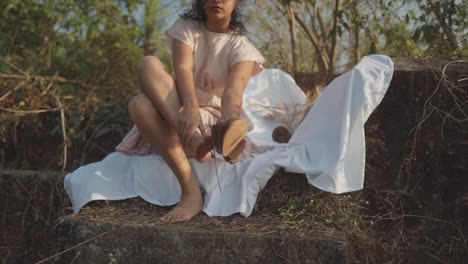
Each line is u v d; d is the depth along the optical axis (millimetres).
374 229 2584
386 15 4074
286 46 4625
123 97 3771
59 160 3420
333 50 4176
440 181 2582
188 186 2428
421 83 2600
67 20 4242
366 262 2502
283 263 2123
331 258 2090
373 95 2418
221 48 2645
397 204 2600
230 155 2244
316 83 3500
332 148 2441
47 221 2863
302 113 3070
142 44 4676
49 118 3521
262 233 2188
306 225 2271
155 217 2391
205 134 2312
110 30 4480
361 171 2342
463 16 3619
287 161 2453
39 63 4250
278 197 2486
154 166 2580
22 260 2904
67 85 4168
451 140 2572
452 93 2562
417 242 2576
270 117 3039
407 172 2604
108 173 2633
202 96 2600
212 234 2174
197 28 2670
